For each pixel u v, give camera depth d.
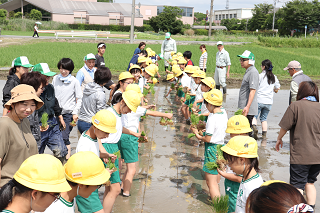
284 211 1.39
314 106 4.30
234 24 107.94
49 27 52.25
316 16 69.94
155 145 7.21
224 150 2.99
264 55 26.38
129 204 4.52
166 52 16.03
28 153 3.46
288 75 18.61
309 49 36.75
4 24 50.19
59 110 5.39
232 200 3.80
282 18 75.00
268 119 9.93
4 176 3.30
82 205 3.51
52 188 1.98
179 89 10.40
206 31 67.25
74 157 2.49
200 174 5.70
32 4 59.91
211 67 19.61
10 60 18.23
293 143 4.44
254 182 2.89
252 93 6.91
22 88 3.24
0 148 3.19
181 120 9.45
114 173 3.98
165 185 5.20
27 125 3.61
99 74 5.27
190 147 7.17
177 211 4.35
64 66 5.91
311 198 4.46
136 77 6.59
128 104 3.94
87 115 5.30
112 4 67.62
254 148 2.92
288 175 5.75
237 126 4.01
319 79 17.61
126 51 25.48
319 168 4.36
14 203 2.01
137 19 64.88
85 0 69.38
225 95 13.46
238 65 20.80
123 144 4.59
